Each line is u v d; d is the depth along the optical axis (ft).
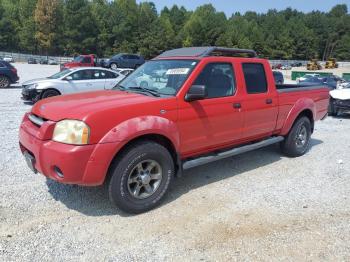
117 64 107.76
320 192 15.14
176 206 13.41
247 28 364.79
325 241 11.13
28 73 92.84
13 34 259.80
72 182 11.30
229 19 419.74
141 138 12.74
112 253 10.24
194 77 14.02
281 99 18.40
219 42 305.73
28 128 12.74
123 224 11.91
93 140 11.20
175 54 16.30
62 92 39.14
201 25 303.07
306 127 20.70
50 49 254.06
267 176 17.02
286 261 10.06
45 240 10.73
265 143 17.99
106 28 274.98
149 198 12.87
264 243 10.96
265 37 361.92
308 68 233.96
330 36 389.80
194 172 17.34
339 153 21.70
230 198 14.26
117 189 12.00
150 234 11.34
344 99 36.50
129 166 12.09
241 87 16.06
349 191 15.35
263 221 12.35
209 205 13.56
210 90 14.75
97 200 13.64
